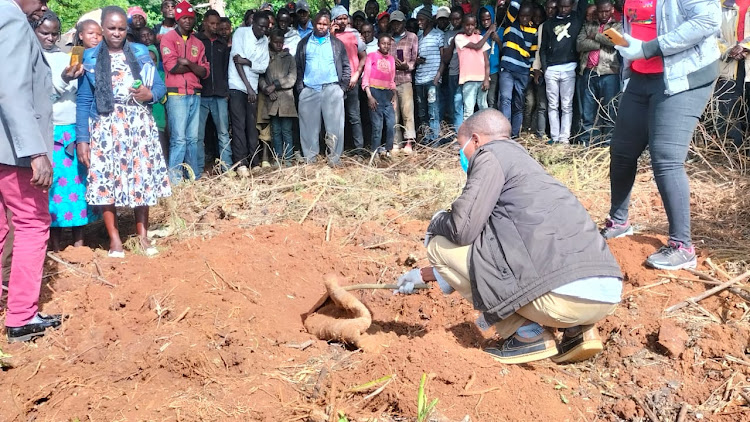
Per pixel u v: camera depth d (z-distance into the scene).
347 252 5.63
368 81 9.20
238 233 5.83
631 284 4.55
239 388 3.53
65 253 5.11
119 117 5.23
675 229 4.61
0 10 3.60
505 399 3.41
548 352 3.67
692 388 3.58
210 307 4.32
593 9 8.66
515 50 9.13
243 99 8.59
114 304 4.31
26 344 3.96
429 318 4.52
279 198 7.00
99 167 5.18
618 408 3.47
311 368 3.75
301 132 8.87
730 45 7.33
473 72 9.27
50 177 3.81
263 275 4.98
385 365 3.62
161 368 3.71
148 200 5.40
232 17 15.20
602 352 3.95
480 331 4.25
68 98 5.33
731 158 7.47
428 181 7.46
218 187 7.23
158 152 5.55
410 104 9.55
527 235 3.45
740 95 7.63
